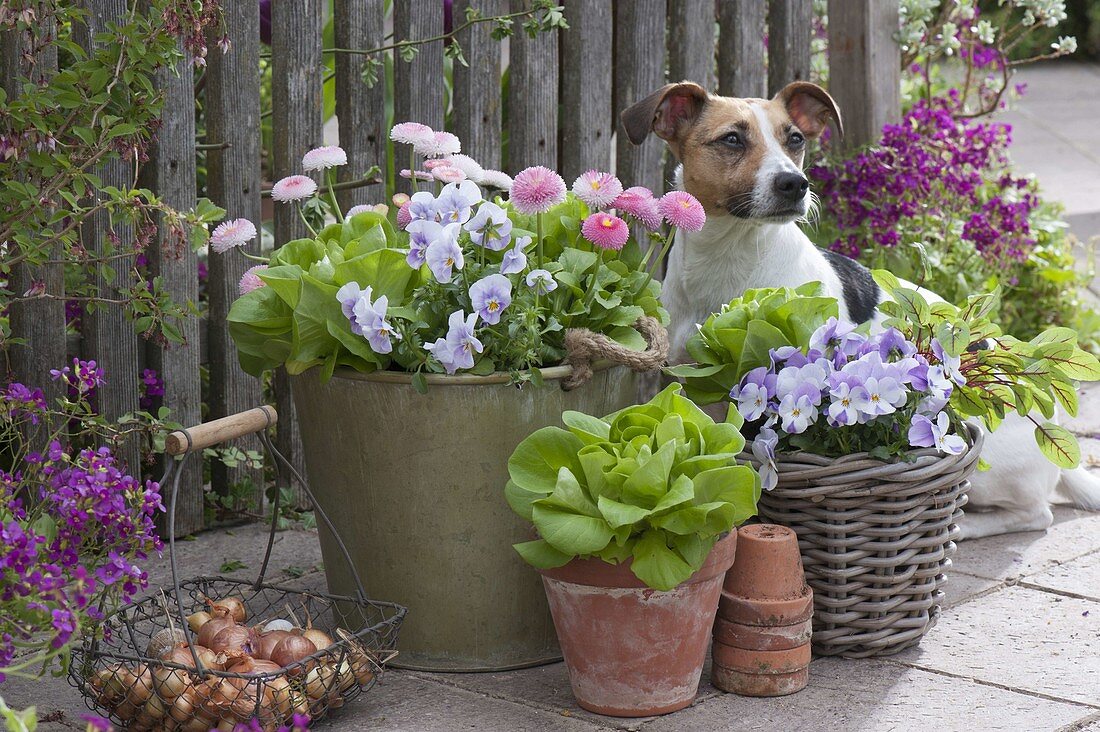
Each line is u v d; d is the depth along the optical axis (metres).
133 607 2.90
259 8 3.84
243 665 2.42
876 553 2.79
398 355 2.71
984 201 5.87
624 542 2.41
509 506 2.64
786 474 2.72
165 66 3.21
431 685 2.79
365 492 2.79
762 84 4.93
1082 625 3.08
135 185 3.27
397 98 4.00
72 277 3.51
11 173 2.93
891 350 2.85
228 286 3.73
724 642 2.70
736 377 2.92
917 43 5.48
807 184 3.54
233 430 2.60
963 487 2.91
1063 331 2.93
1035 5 5.79
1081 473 4.01
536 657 2.91
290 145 3.75
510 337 2.67
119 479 2.43
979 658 2.88
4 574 2.15
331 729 2.55
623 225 2.70
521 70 4.20
